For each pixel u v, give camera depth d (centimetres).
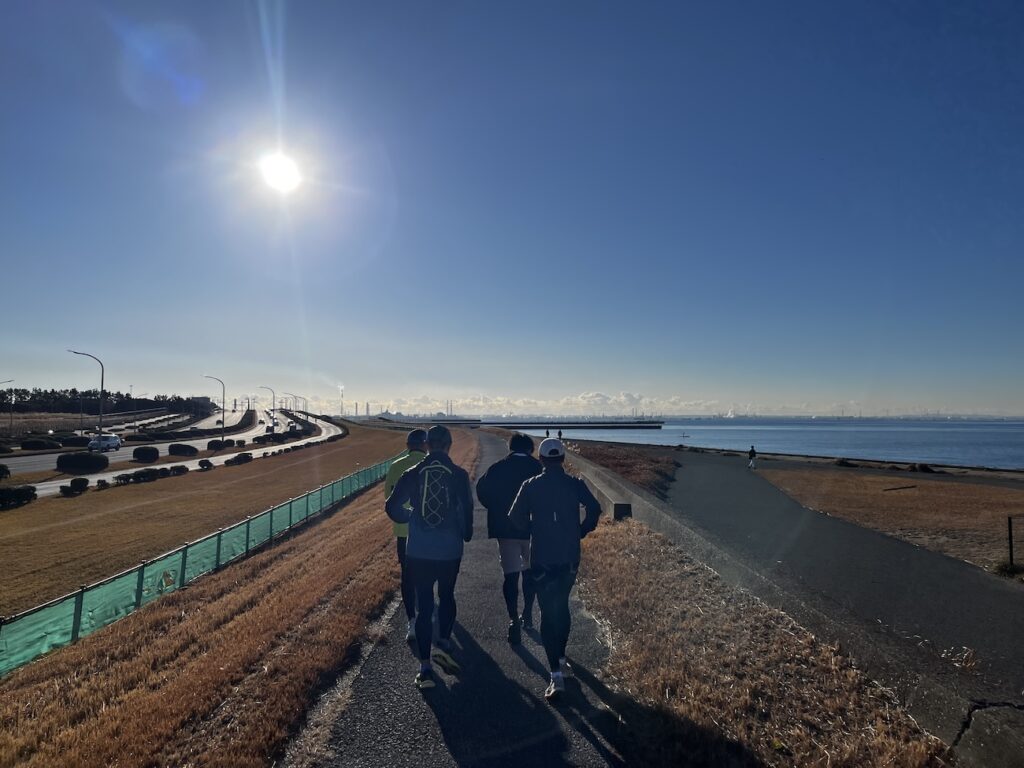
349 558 925
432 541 466
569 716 406
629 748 365
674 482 3150
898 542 1373
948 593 859
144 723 402
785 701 402
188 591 962
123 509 2681
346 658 512
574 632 575
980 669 466
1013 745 296
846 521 1864
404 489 487
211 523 2325
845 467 4616
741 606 580
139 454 5216
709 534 806
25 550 1847
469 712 414
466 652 528
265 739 377
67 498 3056
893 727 360
